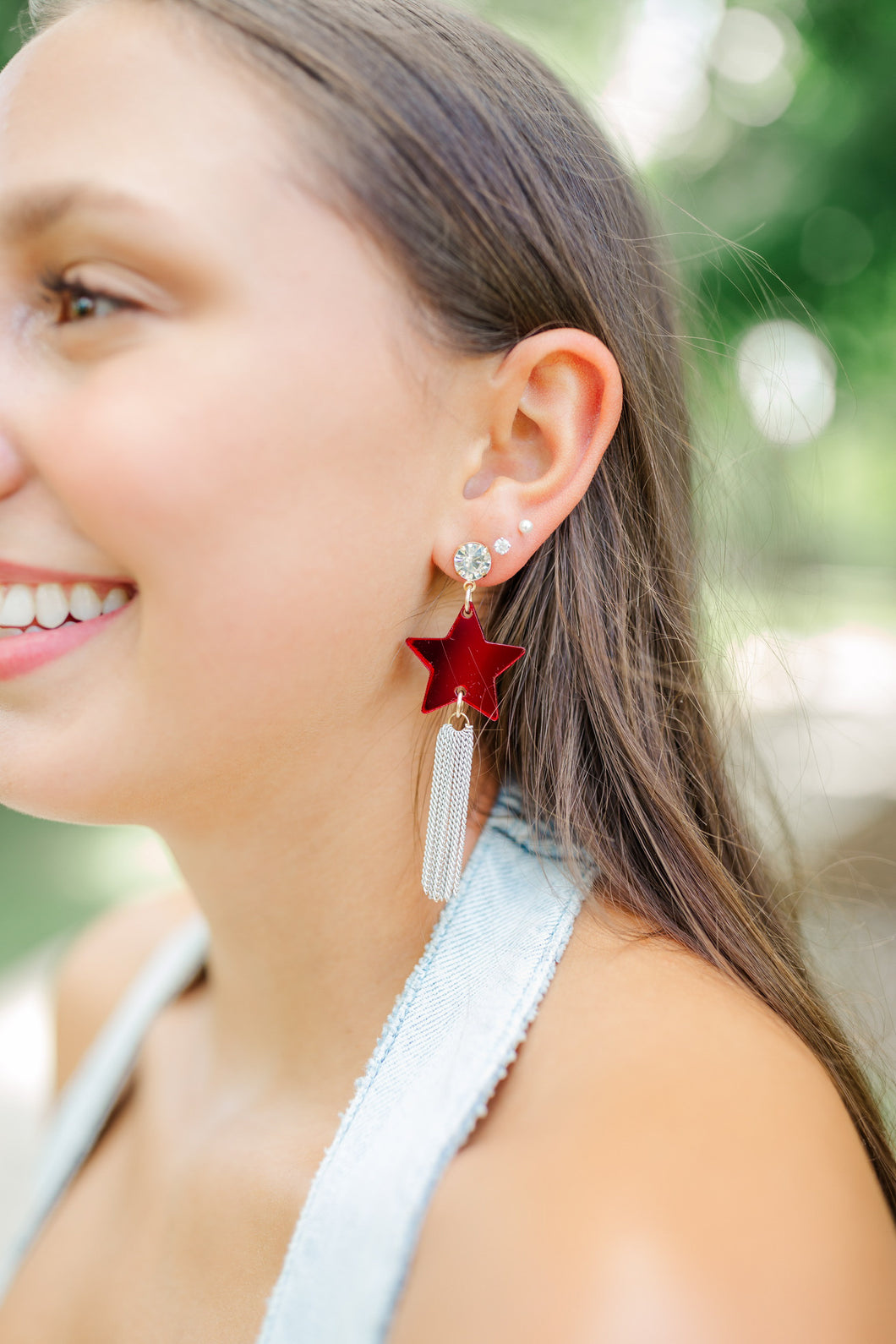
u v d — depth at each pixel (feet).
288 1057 1.47
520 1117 1.23
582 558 1.45
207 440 1.24
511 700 1.45
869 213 6.06
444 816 1.35
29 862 6.38
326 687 1.33
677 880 1.41
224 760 1.32
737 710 1.71
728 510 1.76
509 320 1.36
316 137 1.27
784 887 1.70
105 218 1.23
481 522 1.35
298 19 1.29
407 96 1.31
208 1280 1.42
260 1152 1.44
